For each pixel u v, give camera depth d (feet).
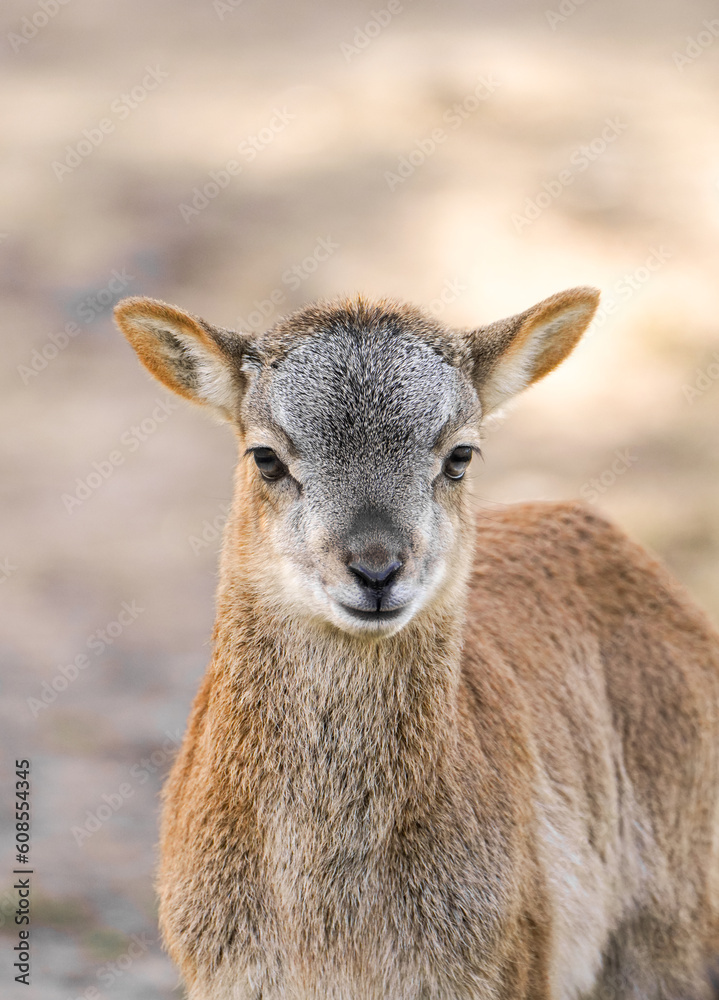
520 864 48.06
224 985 46.78
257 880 46.11
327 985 46.29
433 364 48.32
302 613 46.44
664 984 57.41
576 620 58.03
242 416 49.80
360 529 44.68
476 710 49.73
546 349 52.75
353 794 46.32
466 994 46.21
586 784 55.26
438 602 46.70
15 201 189.98
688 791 57.72
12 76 243.60
